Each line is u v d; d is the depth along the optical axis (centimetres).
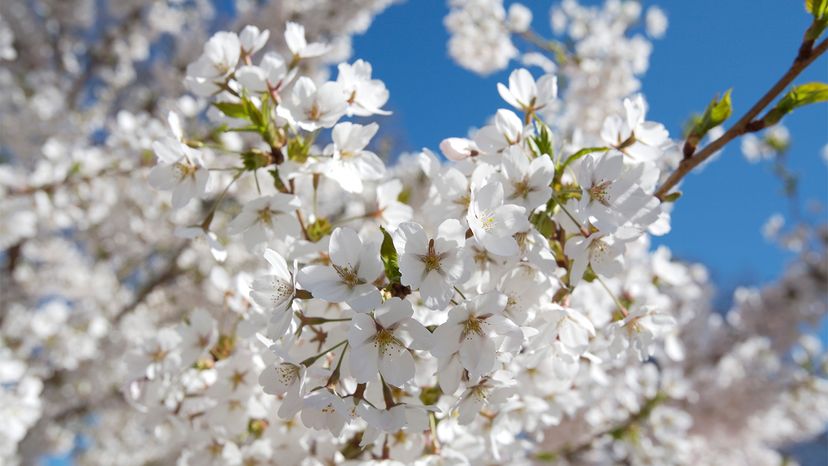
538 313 36
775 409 140
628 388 83
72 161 94
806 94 39
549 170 35
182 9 214
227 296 48
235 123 43
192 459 45
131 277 175
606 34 120
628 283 52
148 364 45
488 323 33
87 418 163
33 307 150
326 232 44
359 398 34
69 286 145
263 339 35
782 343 156
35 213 94
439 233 33
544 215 37
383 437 40
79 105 197
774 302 157
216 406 44
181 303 154
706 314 157
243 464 43
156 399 45
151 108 195
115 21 206
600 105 114
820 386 138
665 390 94
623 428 92
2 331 113
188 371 45
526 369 42
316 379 35
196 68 44
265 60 42
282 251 44
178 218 115
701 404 139
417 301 41
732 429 140
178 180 41
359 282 33
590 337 44
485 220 33
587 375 46
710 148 40
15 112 128
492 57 121
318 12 173
